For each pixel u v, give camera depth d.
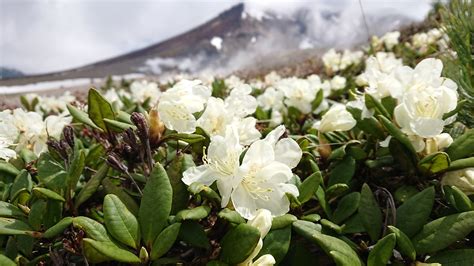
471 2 0.41
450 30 0.42
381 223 0.26
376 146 0.34
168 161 0.32
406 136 0.29
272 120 0.54
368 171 0.34
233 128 0.25
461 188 0.28
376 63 0.45
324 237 0.23
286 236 0.24
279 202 0.24
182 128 0.30
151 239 0.23
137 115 0.27
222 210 0.24
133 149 0.29
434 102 0.29
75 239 0.23
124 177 0.32
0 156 0.32
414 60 0.96
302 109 0.57
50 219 0.26
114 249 0.22
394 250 0.25
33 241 0.25
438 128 0.28
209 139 0.30
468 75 0.39
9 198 0.30
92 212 0.27
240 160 0.27
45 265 0.25
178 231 0.23
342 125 0.35
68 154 0.30
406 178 0.31
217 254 0.24
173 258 0.24
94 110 0.32
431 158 0.28
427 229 0.25
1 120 0.39
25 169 0.31
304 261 0.26
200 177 0.25
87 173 0.34
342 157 0.33
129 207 0.26
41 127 0.39
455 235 0.24
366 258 0.26
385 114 0.31
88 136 0.47
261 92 0.90
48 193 0.25
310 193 0.27
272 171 0.24
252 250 0.22
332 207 0.31
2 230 0.24
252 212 0.24
